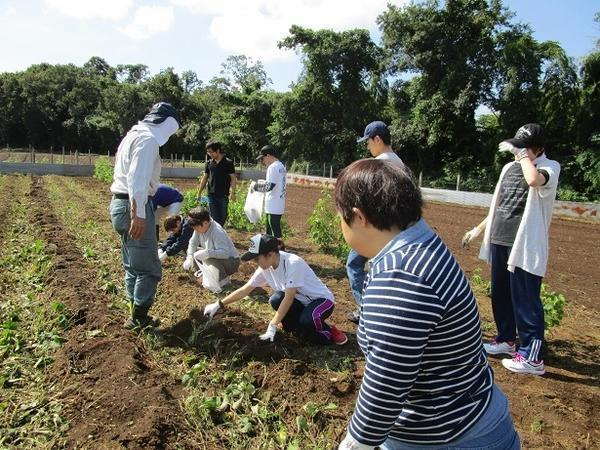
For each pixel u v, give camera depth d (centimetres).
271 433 330
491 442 163
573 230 1549
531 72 2753
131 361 398
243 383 373
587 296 760
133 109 5622
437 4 3016
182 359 435
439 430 159
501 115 2930
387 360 145
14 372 397
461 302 152
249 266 757
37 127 5950
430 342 151
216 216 875
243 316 530
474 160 3117
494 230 463
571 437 349
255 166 4059
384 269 153
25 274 650
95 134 6016
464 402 159
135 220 436
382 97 3628
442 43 2986
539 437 346
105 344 431
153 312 544
